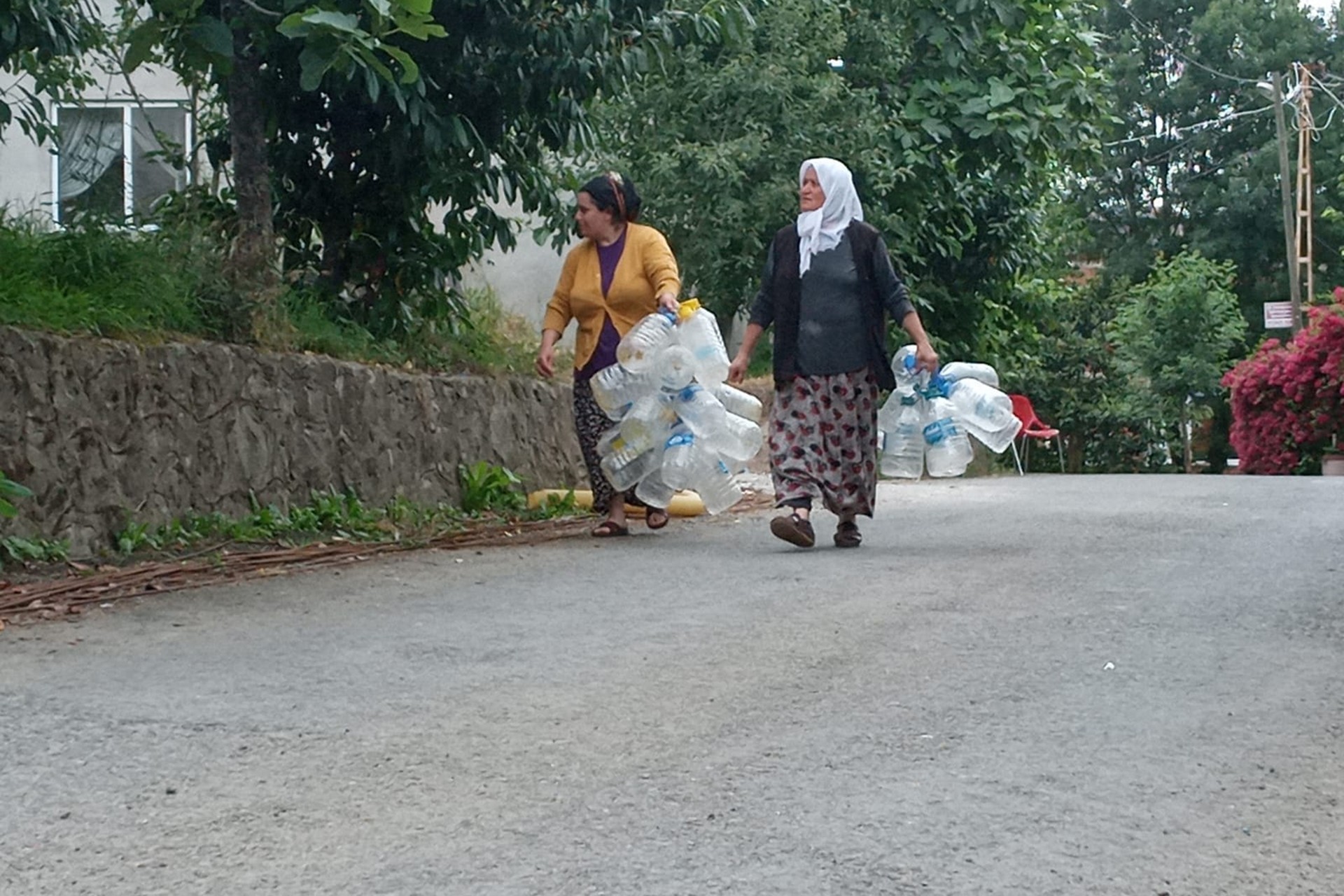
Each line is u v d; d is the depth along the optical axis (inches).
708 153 601.6
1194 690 180.9
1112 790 143.7
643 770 150.6
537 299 759.1
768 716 170.6
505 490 407.8
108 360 303.0
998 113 602.9
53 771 151.9
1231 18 1824.6
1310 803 140.3
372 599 249.4
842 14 629.3
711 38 402.0
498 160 411.8
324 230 418.9
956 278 711.7
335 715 172.1
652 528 354.6
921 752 155.8
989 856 126.8
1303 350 1024.2
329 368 361.1
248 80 374.9
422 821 136.6
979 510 389.4
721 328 688.4
